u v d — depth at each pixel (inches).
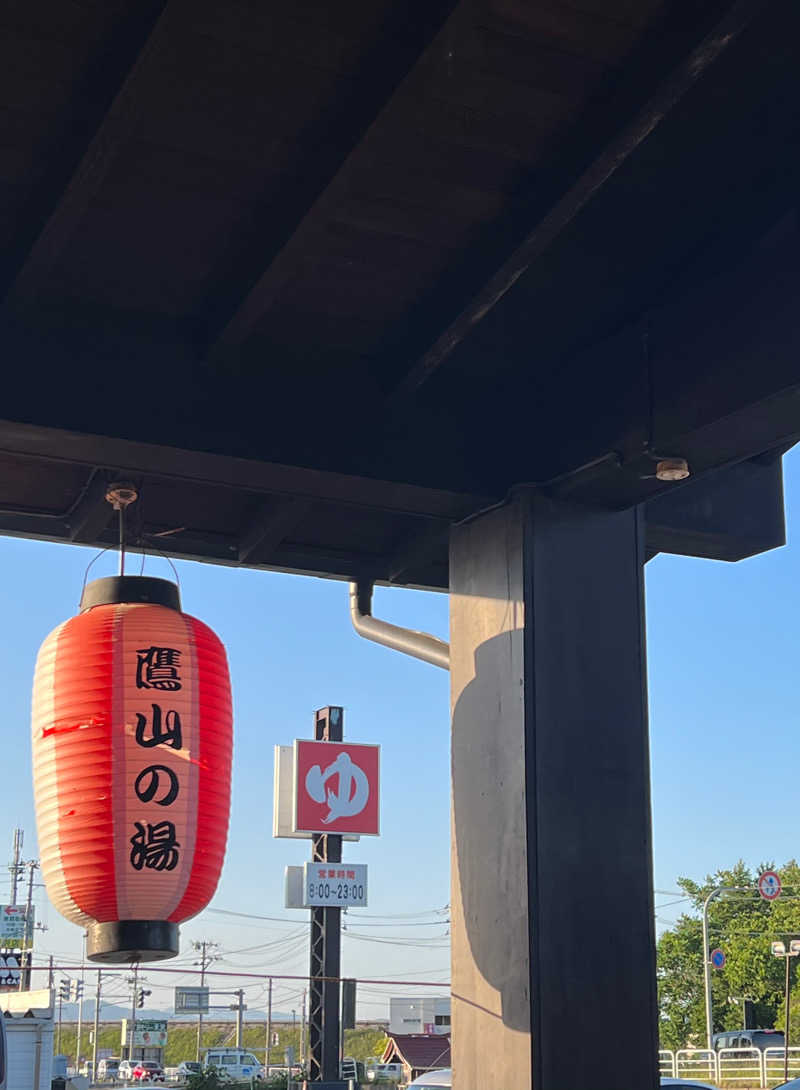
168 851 149.2
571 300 164.6
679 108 131.6
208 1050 1811.0
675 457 162.1
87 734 151.2
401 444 174.7
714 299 154.7
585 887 167.5
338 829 1057.5
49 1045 886.4
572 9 118.9
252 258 151.5
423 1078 471.5
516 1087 159.8
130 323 161.3
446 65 121.8
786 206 146.5
